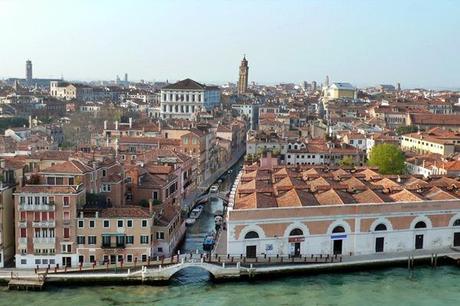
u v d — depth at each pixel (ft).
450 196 373.81
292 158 645.10
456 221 368.27
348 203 354.95
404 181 437.99
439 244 366.22
